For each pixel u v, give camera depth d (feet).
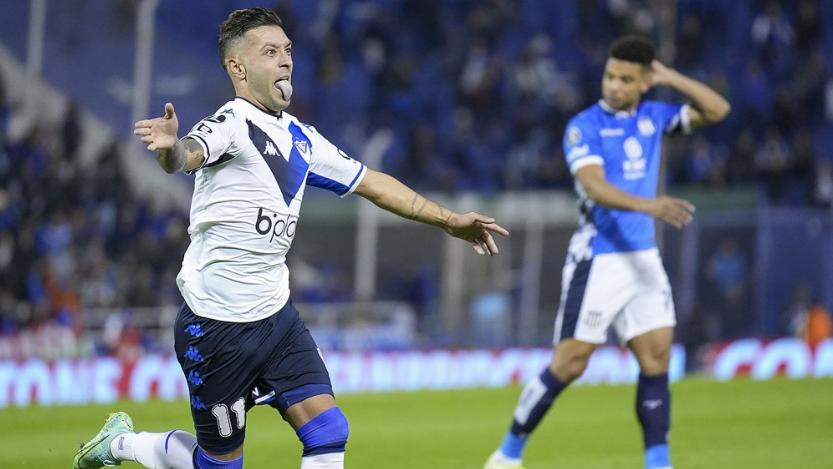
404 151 228.22
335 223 191.31
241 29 50.72
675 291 190.60
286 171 51.62
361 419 118.62
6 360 134.51
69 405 132.36
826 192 233.35
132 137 214.07
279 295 53.36
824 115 263.08
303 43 241.55
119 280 176.65
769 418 116.47
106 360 141.18
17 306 160.76
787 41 270.46
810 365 176.55
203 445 54.70
